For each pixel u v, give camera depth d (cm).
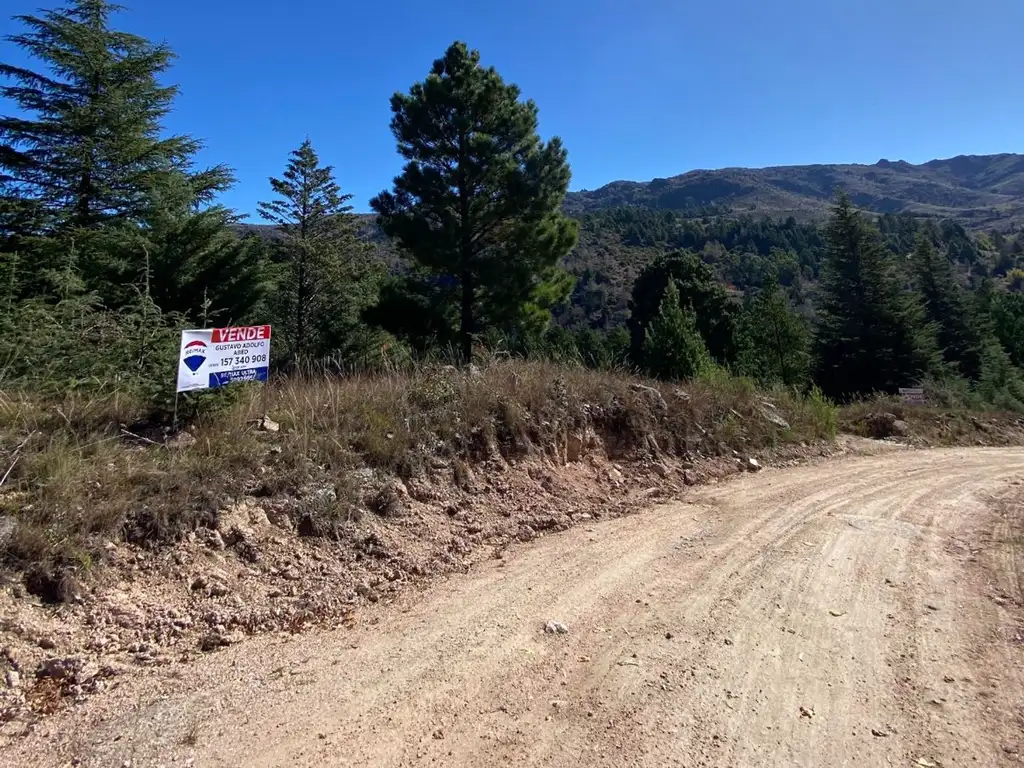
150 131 1666
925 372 3064
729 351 3478
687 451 918
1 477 407
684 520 663
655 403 954
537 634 393
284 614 409
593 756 273
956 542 606
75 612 355
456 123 1780
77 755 263
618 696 322
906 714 310
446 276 1941
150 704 304
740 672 348
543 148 1866
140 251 1380
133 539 413
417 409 689
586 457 797
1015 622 418
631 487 773
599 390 905
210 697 312
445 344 1795
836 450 1167
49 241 1278
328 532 499
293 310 2598
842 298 3400
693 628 404
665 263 3975
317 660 355
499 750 277
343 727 292
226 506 469
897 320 3238
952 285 4028
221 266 1691
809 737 290
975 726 300
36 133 1467
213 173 1838
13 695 297
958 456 1224
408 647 373
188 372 538
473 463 674
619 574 500
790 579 492
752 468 948
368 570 479
